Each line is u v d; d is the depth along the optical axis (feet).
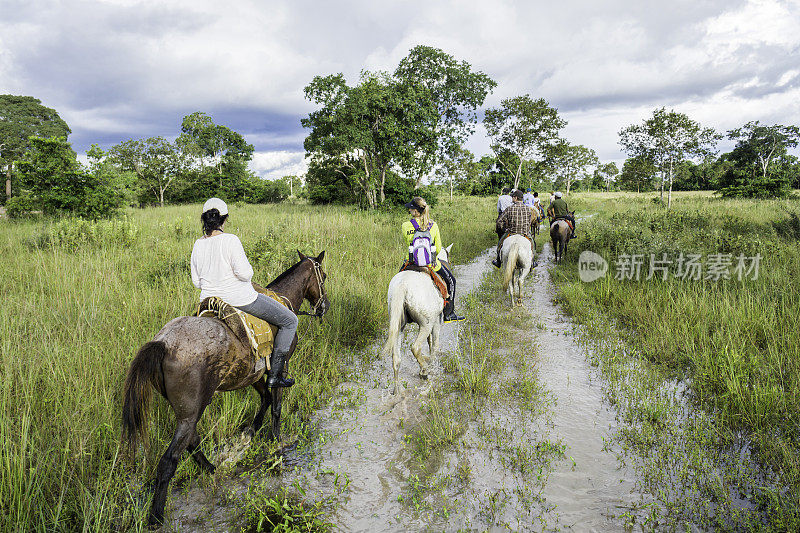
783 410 14.32
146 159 143.54
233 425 13.83
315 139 91.97
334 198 117.39
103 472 11.47
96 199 59.41
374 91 85.25
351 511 10.93
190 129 180.24
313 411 15.84
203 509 10.89
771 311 21.39
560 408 15.93
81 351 15.90
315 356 19.44
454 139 104.99
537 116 147.02
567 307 27.84
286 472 12.46
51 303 20.83
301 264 15.55
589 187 365.61
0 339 16.43
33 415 12.84
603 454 13.14
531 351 21.09
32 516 10.03
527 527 10.34
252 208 96.48
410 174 97.71
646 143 112.88
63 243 35.17
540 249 54.29
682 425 14.24
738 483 11.44
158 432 12.55
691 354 18.89
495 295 30.99
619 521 10.48
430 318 16.67
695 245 36.47
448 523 10.52
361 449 13.56
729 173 192.24
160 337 9.86
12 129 174.40
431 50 100.58
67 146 60.03
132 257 31.68
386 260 36.52
